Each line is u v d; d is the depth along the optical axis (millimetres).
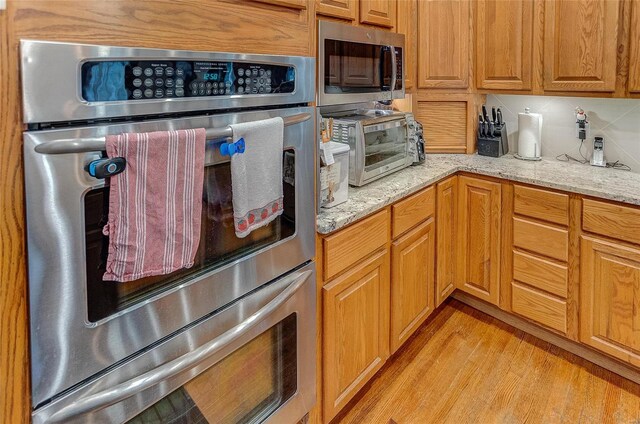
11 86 714
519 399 1939
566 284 2150
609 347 2033
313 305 1498
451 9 2627
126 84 857
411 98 2777
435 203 2340
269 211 1171
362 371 1826
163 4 905
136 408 963
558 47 2299
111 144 807
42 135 749
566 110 2586
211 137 964
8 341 764
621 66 2084
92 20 797
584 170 2357
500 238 2402
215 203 1061
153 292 965
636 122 2320
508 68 2529
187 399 1087
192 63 971
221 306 1130
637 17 1995
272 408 1380
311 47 1363
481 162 2590
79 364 851
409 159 2402
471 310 2697
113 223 836
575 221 2070
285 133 1255
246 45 1111
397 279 2000
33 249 762
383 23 2111
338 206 1717
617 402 1909
